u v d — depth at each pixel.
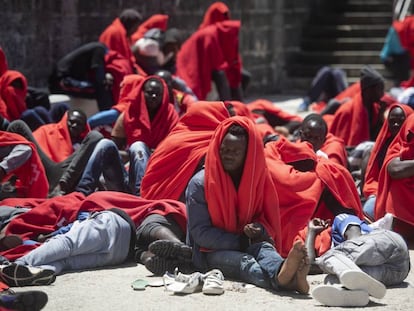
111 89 18.66
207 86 20.73
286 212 10.38
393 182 11.41
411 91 16.72
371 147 13.68
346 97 19.38
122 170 12.17
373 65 28.67
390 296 8.89
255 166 9.20
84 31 20.92
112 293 8.88
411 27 26.27
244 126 9.15
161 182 10.94
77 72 18.53
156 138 13.57
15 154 11.41
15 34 18.88
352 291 8.52
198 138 10.90
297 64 29.33
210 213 9.34
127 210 10.20
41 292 8.03
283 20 28.72
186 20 24.41
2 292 8.52
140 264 9.99
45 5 19.77
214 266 9.34
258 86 27.94
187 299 8.68
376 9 30.05
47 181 11.98
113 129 13.73
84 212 10.20
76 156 12.01
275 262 8.89
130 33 19.45
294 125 17.77
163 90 13.61
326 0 30.67
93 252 9.77
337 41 29.34
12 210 10.67
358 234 9.70
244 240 9.34
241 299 8.66
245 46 27.08
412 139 11.24
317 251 9.95
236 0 26.47
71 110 13.23
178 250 9.35
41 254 9.47
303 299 8.70
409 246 11.23
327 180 10.57
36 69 19.56
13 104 15.26
